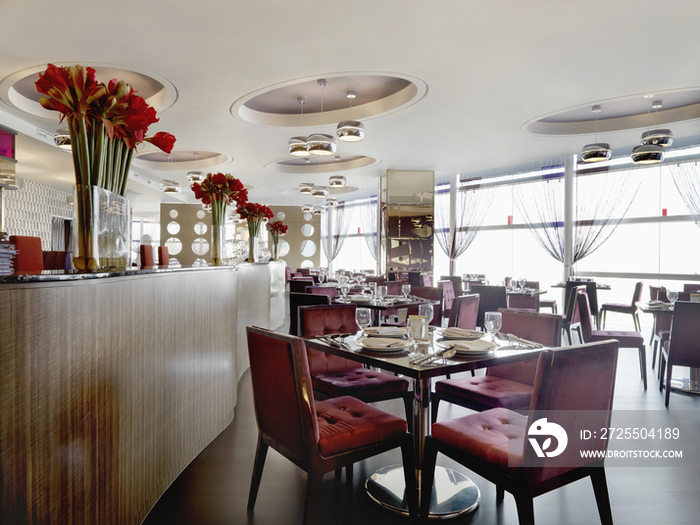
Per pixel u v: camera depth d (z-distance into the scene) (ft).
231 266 12.57
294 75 16.98
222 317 11.66
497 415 7.72
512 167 36.50
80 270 6.28
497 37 14.28
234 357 12.87
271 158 31.86
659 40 14.48
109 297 6.18
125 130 6.84
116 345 6.37
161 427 8.11
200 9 12.60
